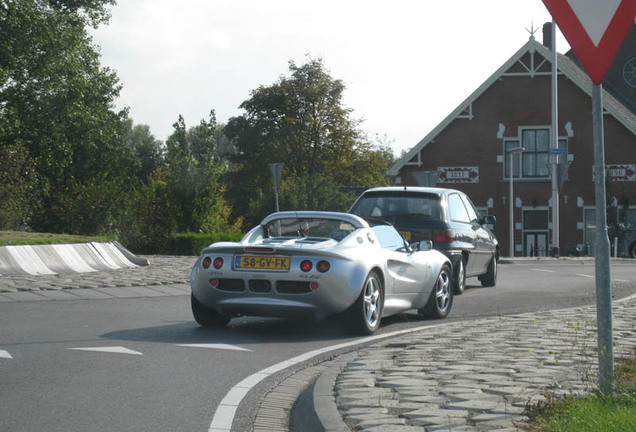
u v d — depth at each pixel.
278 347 8.88
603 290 5.42
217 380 6.99
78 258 18.11
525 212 40.81
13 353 7.96
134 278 16.31
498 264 26.64
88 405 5.96
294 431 5.48
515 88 40.81
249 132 63.47
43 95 38.22
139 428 5.38
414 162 41.62
